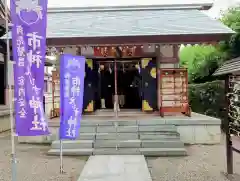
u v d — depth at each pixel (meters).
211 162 6.94
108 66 12.91
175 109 10.34
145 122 9.15
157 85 11.80
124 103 13.64
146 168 6.28
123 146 8.03
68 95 6.07
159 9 12.69
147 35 8.78
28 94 4.71
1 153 8.15
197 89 13.65
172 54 11.70
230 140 5.84
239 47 12.63
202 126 9.16
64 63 6.01
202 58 14.69
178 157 7.52
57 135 9.39
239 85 5.66
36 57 4.71
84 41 8.91
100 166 6.45
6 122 13.50
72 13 12.70
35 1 4.67
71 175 5.95
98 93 13.17
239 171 6.11
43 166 6.67
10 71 4.80
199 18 10.84
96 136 8.46
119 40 8.88
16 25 4.66
